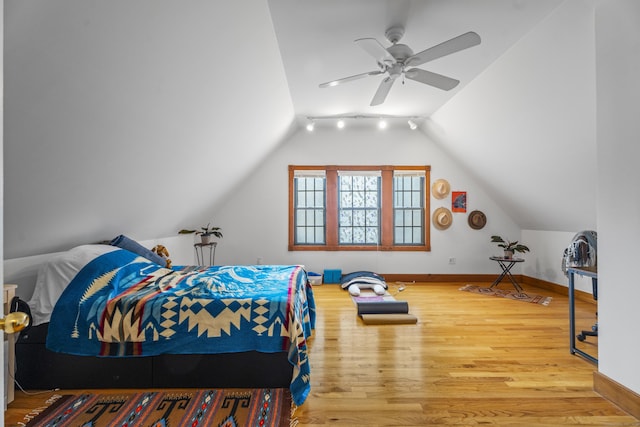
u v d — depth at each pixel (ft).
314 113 16.38
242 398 7.05
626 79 6.34
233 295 7.69
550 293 16.42
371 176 19.92
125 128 7.43
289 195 19.54
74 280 7.75
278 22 8.68
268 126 14.66
